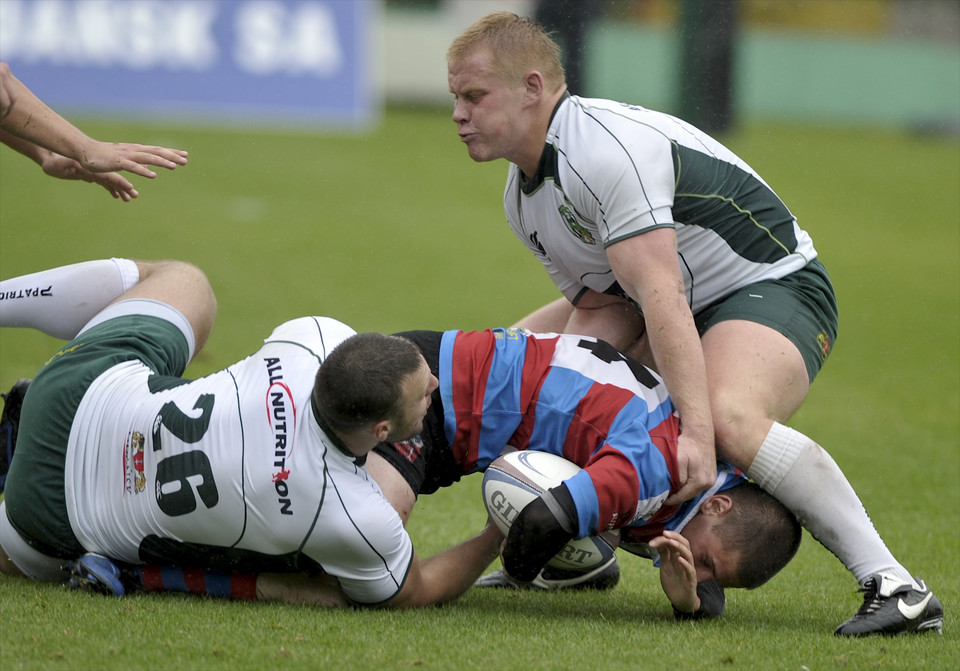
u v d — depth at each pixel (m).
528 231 12.61
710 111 63.12
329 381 9.02
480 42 11.33
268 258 35.47
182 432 9.73
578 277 12.66
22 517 10.28
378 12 74.31
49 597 10.02
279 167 52.16
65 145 11.45
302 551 9.63
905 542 14.60
